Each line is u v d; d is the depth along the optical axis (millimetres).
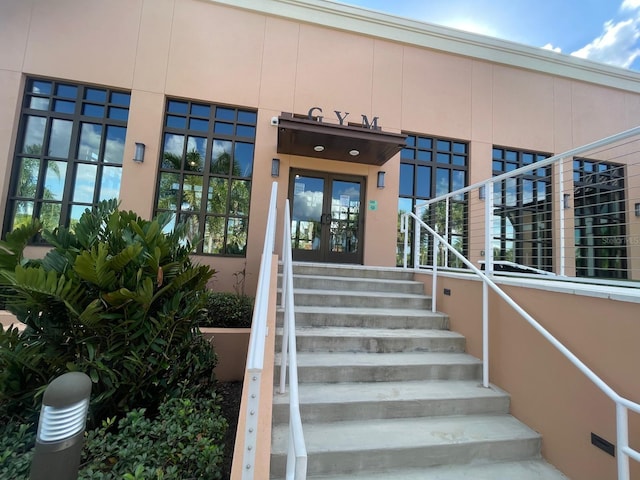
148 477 1622
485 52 7078
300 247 6293
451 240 6832
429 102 6797
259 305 1804
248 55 6105
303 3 6289
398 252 6664
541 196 7242
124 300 2334
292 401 1443
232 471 1535
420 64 6812
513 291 2771
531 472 2158
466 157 7078
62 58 5492
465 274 3510
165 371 2668
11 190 5344
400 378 2828
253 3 6121
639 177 7480
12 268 2408
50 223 5496
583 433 2074
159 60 5809
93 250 2217
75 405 1129
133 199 5586
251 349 1451
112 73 5641
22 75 5395
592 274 7070
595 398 2029
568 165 7254
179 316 2707
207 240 5961
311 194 6402
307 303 3775
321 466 1985
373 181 6531
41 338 2393
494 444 2234
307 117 6199
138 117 5688
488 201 3299
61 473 1072
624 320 1929
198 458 1794
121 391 2469
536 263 7000
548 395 2336
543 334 2240
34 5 5465
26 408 2293
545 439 2318
